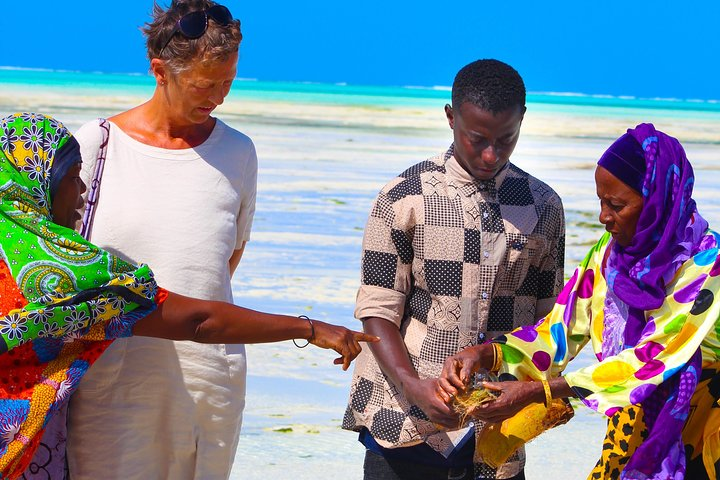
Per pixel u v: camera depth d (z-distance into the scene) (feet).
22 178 9.40
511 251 11.02
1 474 9.36
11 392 9.48
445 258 10.98
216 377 11.21
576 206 45.14
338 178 51.37
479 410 9.81
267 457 16.14
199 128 11.36
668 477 9.18
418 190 11.07
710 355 9.36
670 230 9.18
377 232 11.18
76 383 9.74
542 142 90.27
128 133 11.12
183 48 10.33
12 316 9.19
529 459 16.60
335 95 204.74
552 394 9.77
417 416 11.05
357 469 15.85
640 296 9.39
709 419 9.46
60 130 9.64
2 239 9.35
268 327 10.30
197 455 11.38
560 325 10.40
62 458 10.32
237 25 10.62
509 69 10.44
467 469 11.24
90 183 10.84
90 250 9.49
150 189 10.94
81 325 9.46
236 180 11.46
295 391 19.56
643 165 9.23
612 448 10.00
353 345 10.59
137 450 11.03
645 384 9.24
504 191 11.16
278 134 81.10
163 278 10.91
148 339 10.88
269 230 35.94
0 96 122.42
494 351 10.39
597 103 260.83
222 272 11.24
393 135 88.94
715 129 130.00
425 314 11.12
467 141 10.53
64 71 373.61
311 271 29.81
